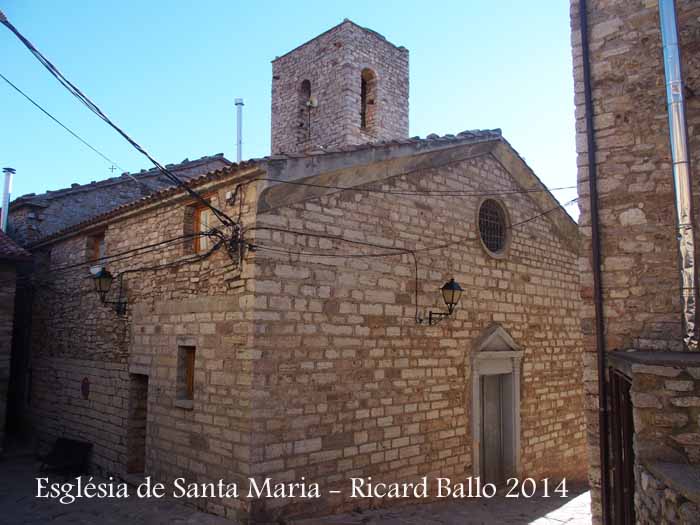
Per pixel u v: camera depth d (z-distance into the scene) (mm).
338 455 8328
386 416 9031
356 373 8672
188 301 8875
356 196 9000
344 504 8336
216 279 8391
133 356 10102
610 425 5742
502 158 11812
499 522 8852
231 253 8023
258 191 7770
